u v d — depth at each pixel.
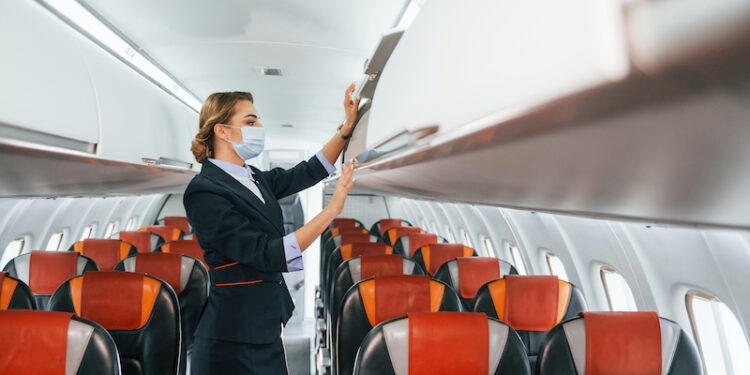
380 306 2.18
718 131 0.40
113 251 4.15
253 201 1.41
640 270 2.64
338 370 2.18
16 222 3.98
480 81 0.74
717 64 0.30
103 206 5.91
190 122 4.11
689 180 0.62
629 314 1.56
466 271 2.99
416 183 2.31
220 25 2.65
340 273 2.86
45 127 1.58
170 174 3.53
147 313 2.16
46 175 2.00
